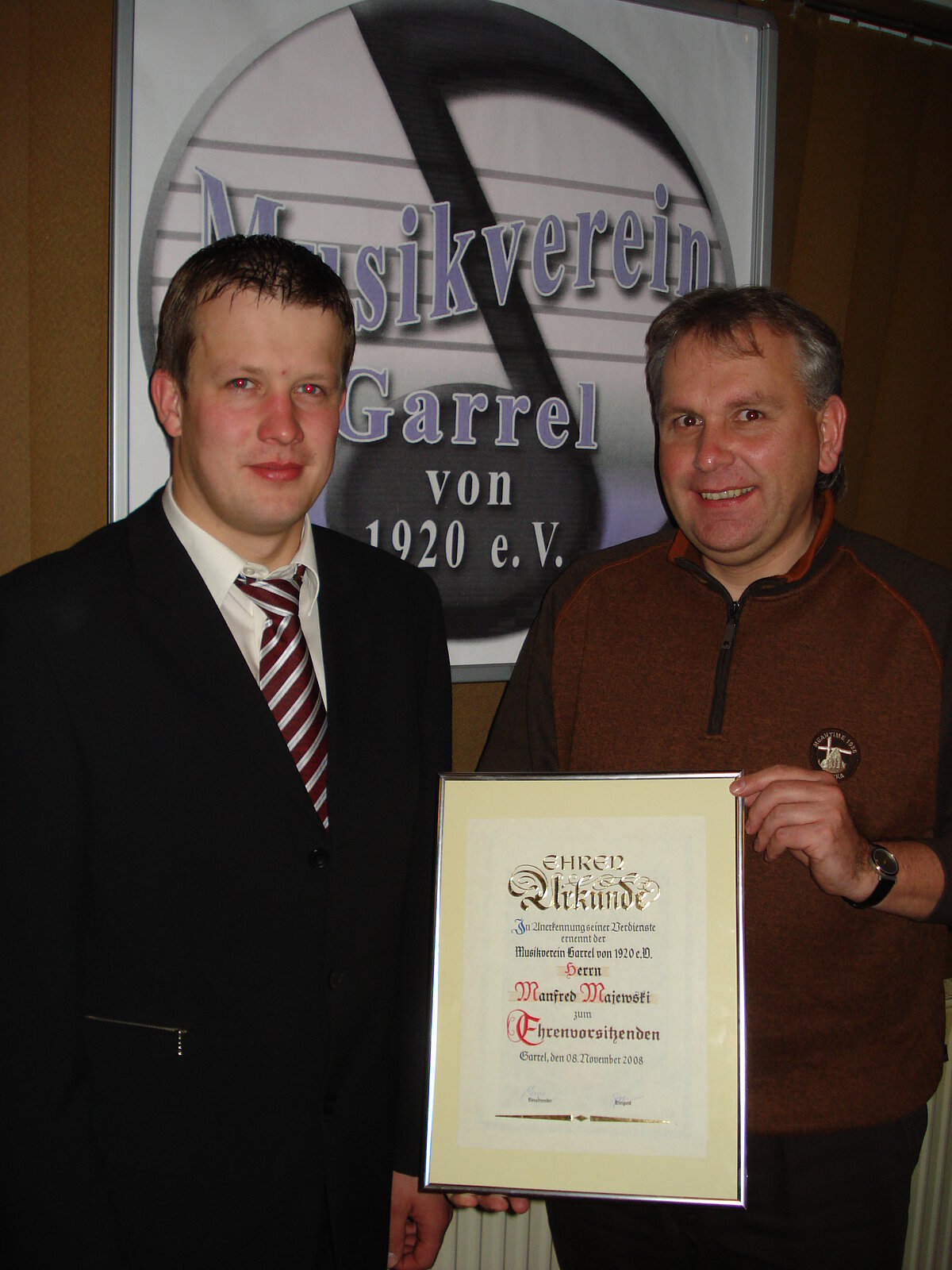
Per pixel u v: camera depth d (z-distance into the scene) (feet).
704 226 4.84
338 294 3.05
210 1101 2.91
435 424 4.40
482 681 4.60
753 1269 3.40
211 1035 2.92
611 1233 3.68
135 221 3.84
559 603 3.95
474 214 4.37
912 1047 3.42
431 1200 3.62
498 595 4.62
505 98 4.37
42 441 3.96
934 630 3.40
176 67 3.84
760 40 4.85
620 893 3.14
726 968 3.05
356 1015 3.19
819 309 5.29
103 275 3.98
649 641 3.63
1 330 3.84
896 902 3.16
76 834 2.81
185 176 3.89
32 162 3.83
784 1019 3.31
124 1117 2.85
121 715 2.88
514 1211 3.61
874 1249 3.38
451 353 4.39
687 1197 2.95
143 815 2.88
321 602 3.43
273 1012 2.97
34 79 3.80
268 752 2.98
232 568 3.13
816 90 5.14
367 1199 3.25
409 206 4.24
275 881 2.98
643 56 4.62
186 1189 2.88
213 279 2.90
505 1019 3.13
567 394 4.64
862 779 3.33
